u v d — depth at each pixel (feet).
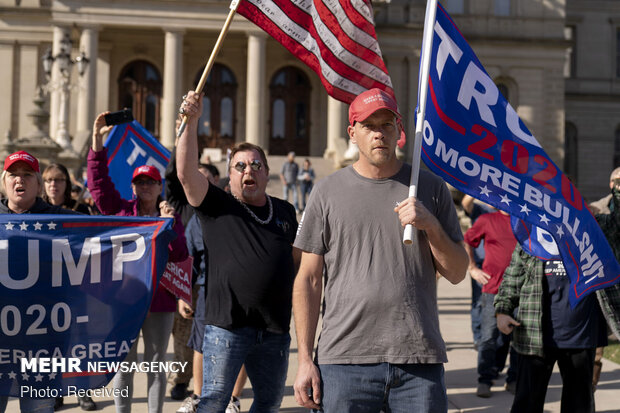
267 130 132.46
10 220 15.76
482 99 14.96
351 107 12.35
